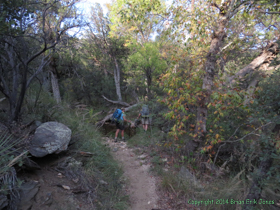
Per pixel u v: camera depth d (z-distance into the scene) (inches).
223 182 186.2
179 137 242.8
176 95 203.5
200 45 218.2
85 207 135.8
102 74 567.5
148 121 319.9
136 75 510.0
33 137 155.6
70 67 407.5
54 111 220.1
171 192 173.9
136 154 250.1
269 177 121.9
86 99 518.9
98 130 312.2
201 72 211.3
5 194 103.0
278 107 134.0
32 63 231.6
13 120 169.6
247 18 195.5
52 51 204.8
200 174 199.5
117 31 502.0
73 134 208.2
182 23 205.0
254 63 243.0
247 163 182.4
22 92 175.3
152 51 370.0
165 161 223.3
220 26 200.2
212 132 213.9
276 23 188.9
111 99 553.3
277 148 116.0
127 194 168.7
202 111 210.1
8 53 179.6
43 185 135.3
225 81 184.2
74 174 158.2
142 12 219.9
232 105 181.2
